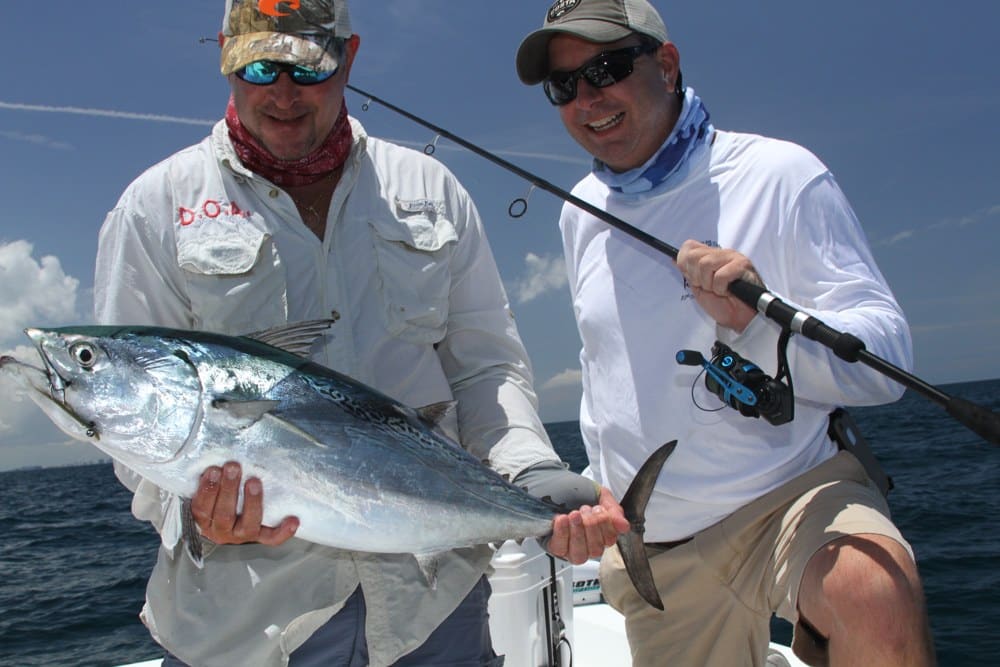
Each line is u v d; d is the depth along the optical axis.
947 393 2.07
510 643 3.31
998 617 6.04
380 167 2.65
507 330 2.80
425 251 2.56
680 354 2.73
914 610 2.15
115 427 2.01
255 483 2.00
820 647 2.42
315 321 2.23
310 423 2.09
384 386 2.47
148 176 2.45
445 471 2.22
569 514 2.23
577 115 3.06
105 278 2.39
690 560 2.98
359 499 2.12
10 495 35.19
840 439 2.83
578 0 2.98
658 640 3.17
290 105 2.28
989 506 10.60
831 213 2.72
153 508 2.38
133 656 6.97
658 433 2.97
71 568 11.48
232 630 2.25
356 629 2.32
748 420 2.83
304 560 2.27
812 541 2.44
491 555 2.50
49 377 2.01
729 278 2.43
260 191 2.44
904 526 9.72
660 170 2.98
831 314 2.45
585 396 3.42
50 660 6.93
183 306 2.43
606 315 3.12
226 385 2.05
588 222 3.29
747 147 2.94
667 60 3.05
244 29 2.30
